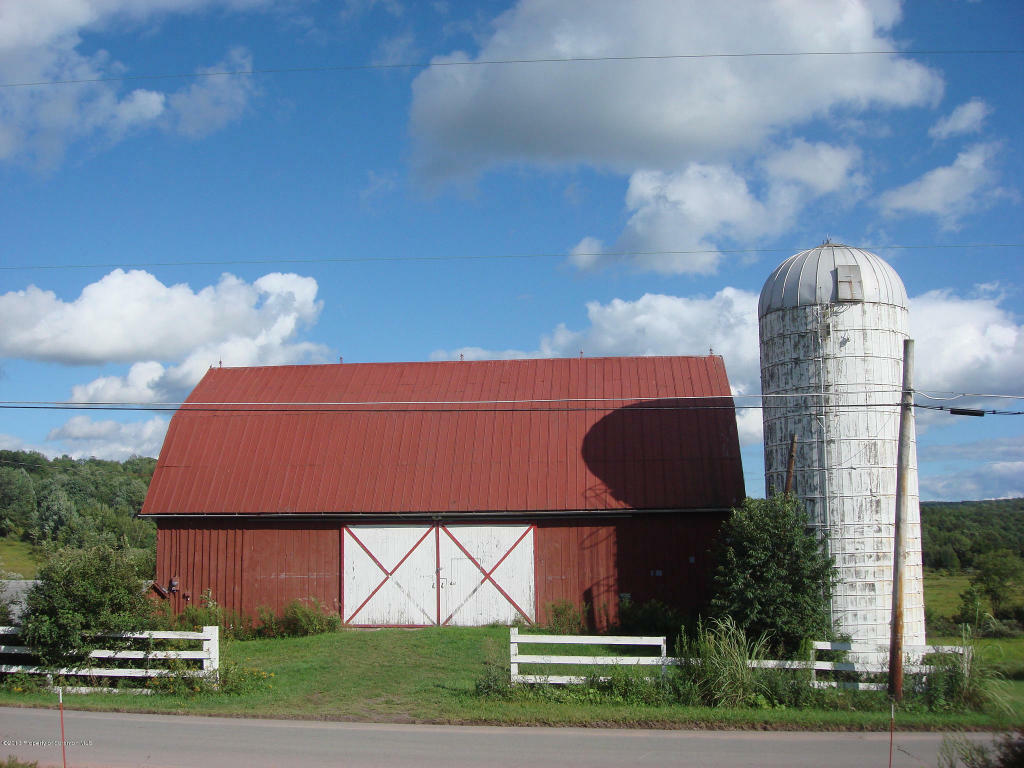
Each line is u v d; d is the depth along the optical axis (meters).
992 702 16.70
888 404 19.88
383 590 27.97
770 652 20.33
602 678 17.39
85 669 18.36
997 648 21.28
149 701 17.17
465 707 16.34
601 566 27.14
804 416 23.61
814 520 23.12
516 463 28.86
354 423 31.03
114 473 134.88
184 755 12.75
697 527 27.00
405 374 33.31
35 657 19.19
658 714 15.56
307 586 28.36
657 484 27.56
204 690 17.84
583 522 27.48
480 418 30.52
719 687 16.69
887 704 16.55
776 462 24.27
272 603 28.41
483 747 13.38
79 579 18.70
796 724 15.06
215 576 28.89
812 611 20.55
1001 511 107.88
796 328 24.03
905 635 22.64
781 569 20.73
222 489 29.61
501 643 23.81
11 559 76.12
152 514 29.30
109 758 12.55
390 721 15.45
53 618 18.41
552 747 13.39
